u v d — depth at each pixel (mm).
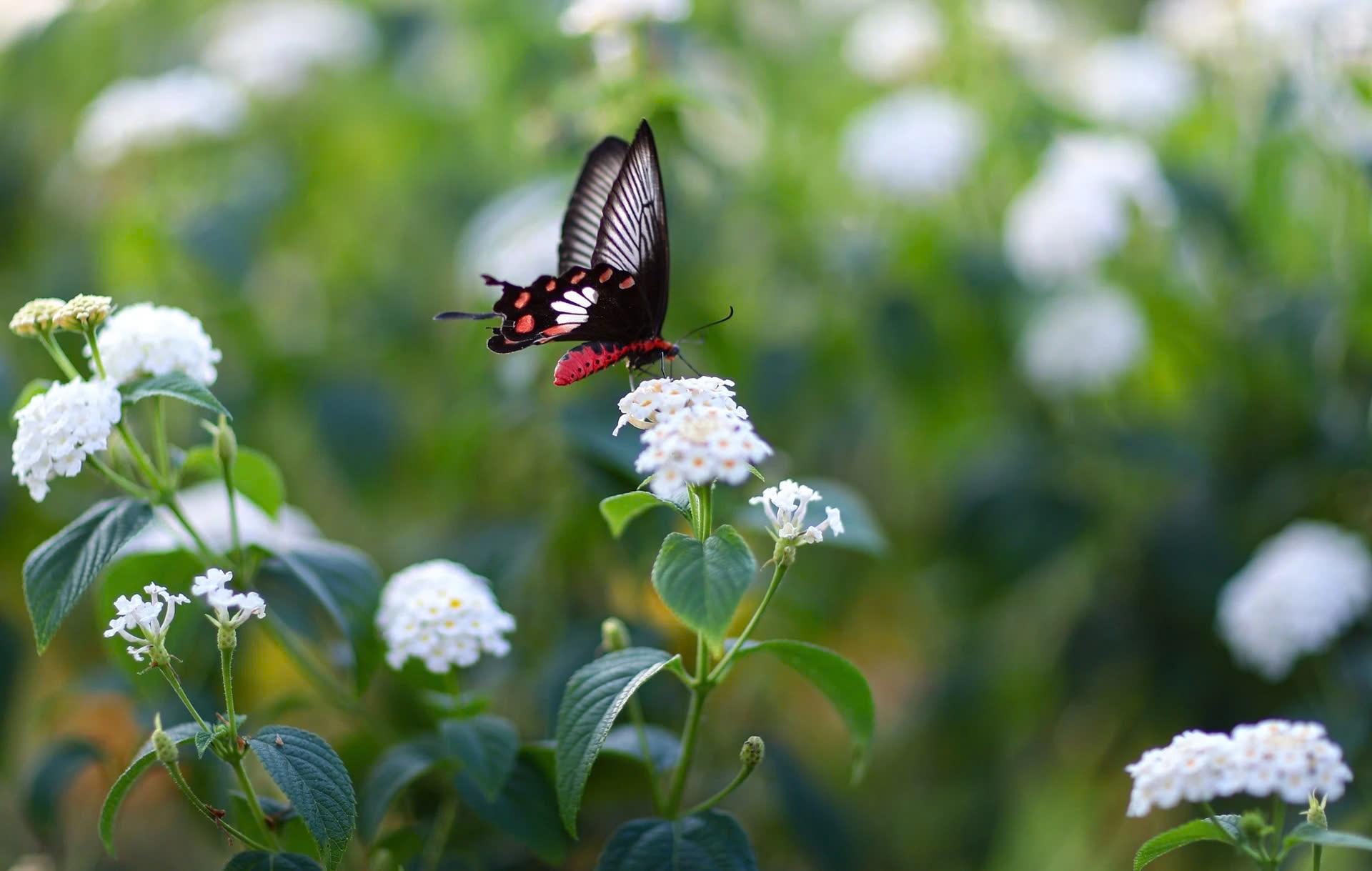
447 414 1600
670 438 1354
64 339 1500
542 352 1513
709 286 1579
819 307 1622
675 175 1538
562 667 1497
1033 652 1639
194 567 1420
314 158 1647
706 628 1345
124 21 1666
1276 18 1561
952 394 1611
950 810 1624
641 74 1520
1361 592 1502
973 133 1599
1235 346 1602
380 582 1423
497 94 1634
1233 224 1588
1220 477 1604
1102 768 1620
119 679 1475
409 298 1648
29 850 1556
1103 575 1617
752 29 1660
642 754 1411
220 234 1576
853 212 1665
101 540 1385
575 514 1531
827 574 1636
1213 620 1581
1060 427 1624
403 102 1659
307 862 1366
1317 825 1347
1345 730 1524
